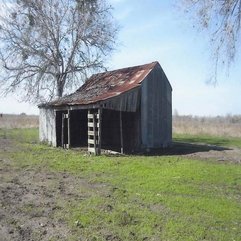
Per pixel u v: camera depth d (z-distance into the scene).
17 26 38.03
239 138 40.09
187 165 19.86
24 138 39.19
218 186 15.62
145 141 27.56
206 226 10.62
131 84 27.78
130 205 12.44
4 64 38.16
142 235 9.92
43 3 37.88
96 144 25.67
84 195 13.83
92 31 38.97
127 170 18.86
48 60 38.50
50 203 12.68
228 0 18.48
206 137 41.06
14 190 14.55
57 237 9.82
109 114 31.73
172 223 10.72
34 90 38.62
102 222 10.81
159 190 14.65
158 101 28.50
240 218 11.36
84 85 34.81
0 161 21.95
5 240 9.65
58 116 31.45
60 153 25.73
